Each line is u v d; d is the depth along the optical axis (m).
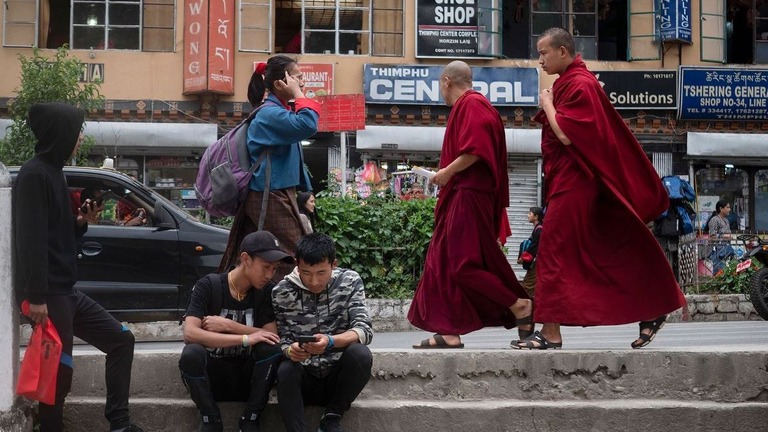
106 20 22.86
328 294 6.03
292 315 6.01
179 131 22.48
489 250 6.85
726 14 24.94
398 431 6.06
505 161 6.98
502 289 6.78
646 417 6.10
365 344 5.90
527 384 6.30
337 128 16.66
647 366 6.33
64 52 17.59
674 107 23.89
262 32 23.03
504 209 7.11
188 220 11.39
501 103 23.48
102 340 5.95
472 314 6.84
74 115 5.84
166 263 11.13
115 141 22.39
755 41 25.36
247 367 6.04
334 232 14.73
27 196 5.66
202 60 22.36
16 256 5.82
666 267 6.62
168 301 11.12
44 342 5.67
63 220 5.84
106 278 11.01
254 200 6.50
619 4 25.14
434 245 6.99
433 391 6.27
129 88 22.67
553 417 6.08
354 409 6.06
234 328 5.89
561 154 6.66
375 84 23.19
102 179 11.36
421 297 6.97
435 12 23.50
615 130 6.71
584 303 6.52
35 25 22.73
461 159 6.75
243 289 5.99
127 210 11.35
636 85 23.94
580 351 6.37
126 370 5.98
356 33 23.66
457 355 6.29
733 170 24.27
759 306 15.71
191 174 22.89
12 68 22.66
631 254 6.62
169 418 6.08
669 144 24.03
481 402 6.22
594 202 6.59
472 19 23.48
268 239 5.89
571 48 6.78
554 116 6.59
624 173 6.62
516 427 6.07
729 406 6.19
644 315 6.58
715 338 11.73
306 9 23.58
